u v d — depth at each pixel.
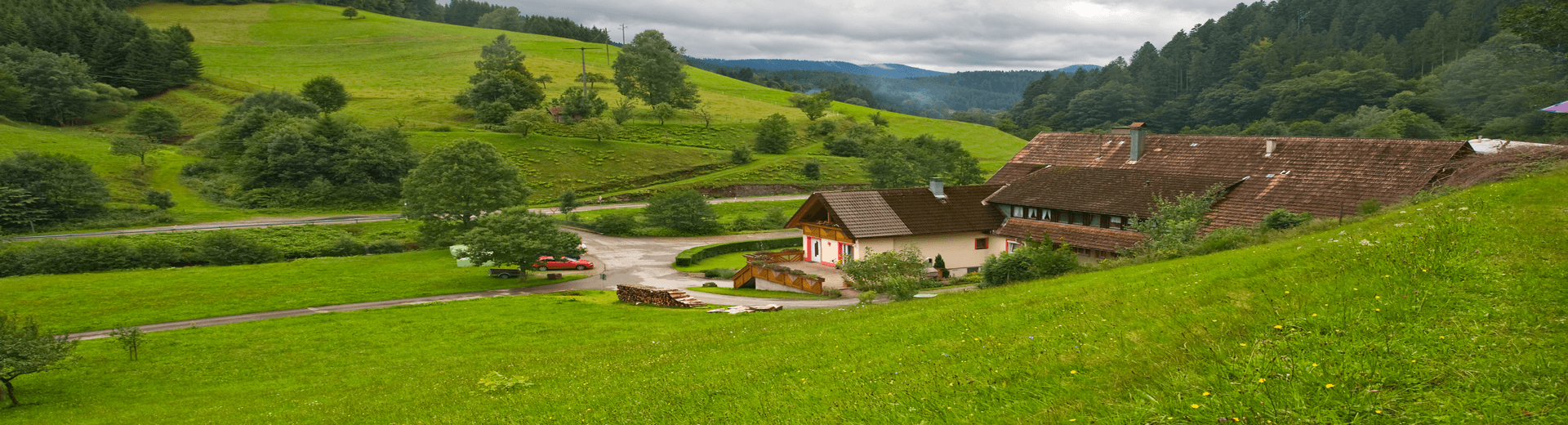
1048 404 9.16
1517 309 9.00
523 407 16.48
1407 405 7.14
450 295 54.56
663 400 14.20
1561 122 105.88
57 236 78.69
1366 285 11.02
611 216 90.50
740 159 133.62
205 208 95.56
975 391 10.41
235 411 24.88
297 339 38.72
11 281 59.00
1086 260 48.44
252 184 104.69
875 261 40.81
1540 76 122.38
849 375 13.20
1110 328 12.20
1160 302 13.66
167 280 59.44
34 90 135.62
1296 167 47.56
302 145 108.00
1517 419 6.53
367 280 60.03
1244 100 195.88
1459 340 8.34
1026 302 17.62
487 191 80.56
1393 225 19.22
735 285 55.25
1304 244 19.05
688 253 71.25
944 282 48.59
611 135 138.75
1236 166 50.78
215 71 182.50
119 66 161.62
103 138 125.25
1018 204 54.47
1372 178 43.62
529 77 177.88
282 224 89.75
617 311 42.41
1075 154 62.25
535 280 60.94
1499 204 18.59
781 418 11.55
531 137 136.00
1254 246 24.81
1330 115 173.38
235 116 135.25
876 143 134.25
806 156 142.12
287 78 184.25
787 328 22.47
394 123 145.25
